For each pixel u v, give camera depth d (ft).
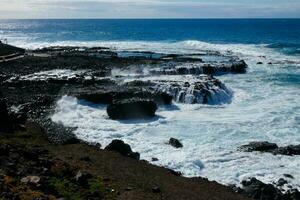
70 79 159.74
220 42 418.51
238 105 143.43
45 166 66.28
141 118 121.60
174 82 158.71
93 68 195.93
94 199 57.36
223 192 71.72
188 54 276.00
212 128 113.60
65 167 67.46
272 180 80.38
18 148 72.49
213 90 149.59
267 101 147.54
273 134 108.68
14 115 106.32
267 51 311.27
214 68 206.90
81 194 57.72
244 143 101.24
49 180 59.93
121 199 59.36
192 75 185.37
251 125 116.57
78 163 74.95
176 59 233.96
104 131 109.09
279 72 209.97
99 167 74.95
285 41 422.00
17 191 50.80
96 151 87.20
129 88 148.15
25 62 209.36
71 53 261.44
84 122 116.78
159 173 77.25
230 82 184.14
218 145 99.45
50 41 438.81
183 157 90.48
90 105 134.21
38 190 53.98
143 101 122.11
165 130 111.65
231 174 82.84
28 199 48.78
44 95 138.62
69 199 55.01
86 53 264.31
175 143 98.53
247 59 258.78
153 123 118.01
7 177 54.85
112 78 170.50
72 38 501.56
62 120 117.50
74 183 61.52
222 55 273.95
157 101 138.31
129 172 74.69
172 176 76.95
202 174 82.74
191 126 115.55
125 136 106.01
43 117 116.47
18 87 150.92
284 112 130.52
